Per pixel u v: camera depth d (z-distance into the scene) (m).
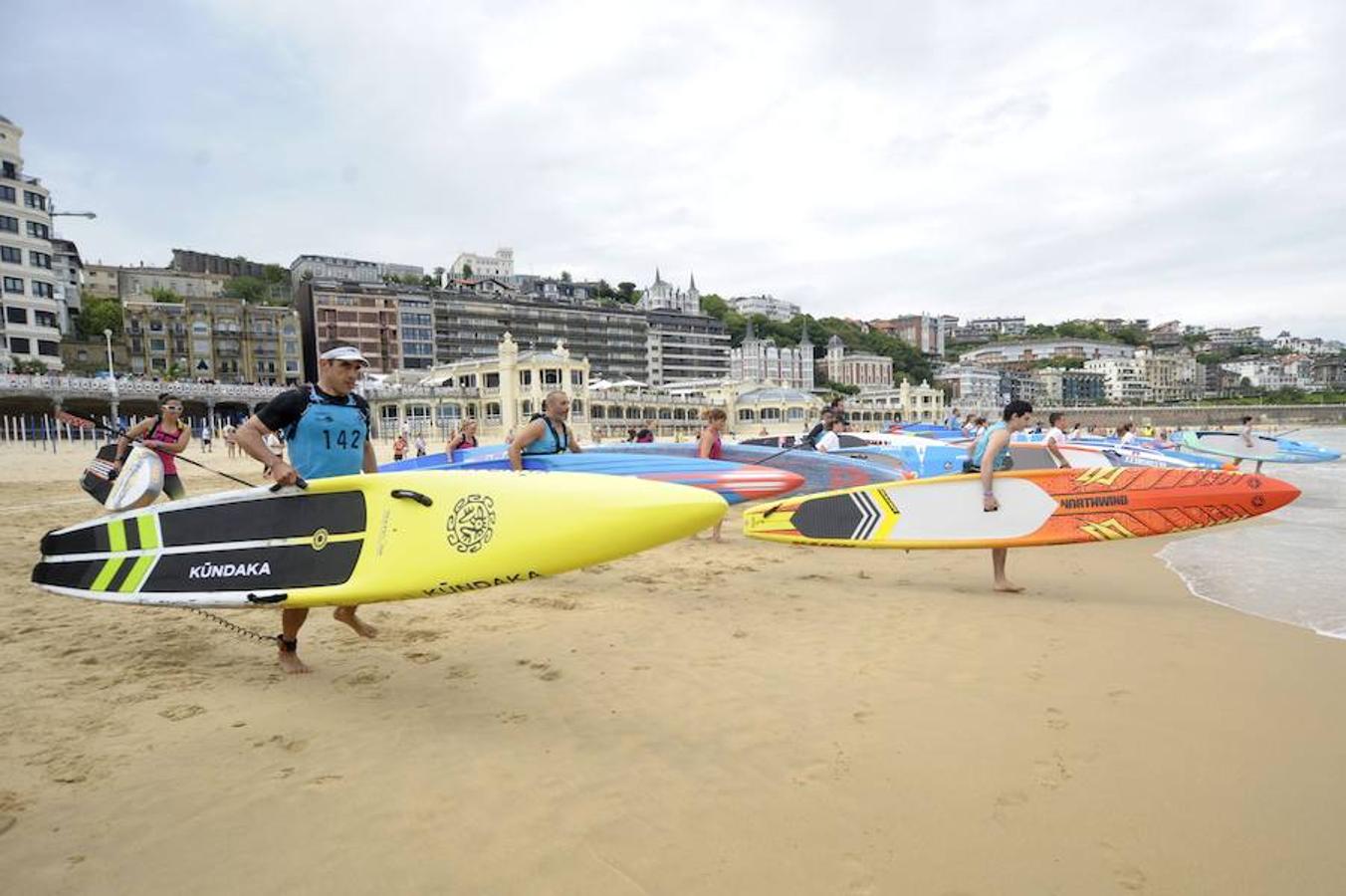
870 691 3.78
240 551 3.97
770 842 2.44
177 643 4.47
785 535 6.98
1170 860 2.34
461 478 3.84
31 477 19.22
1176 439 20.66
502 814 2.60
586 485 3.83
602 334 119.44
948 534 6.34
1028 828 2.52
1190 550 8.30
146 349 79.44
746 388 82.88
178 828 2.48
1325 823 2.55
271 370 85.88
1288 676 4.00
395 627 4.89
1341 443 48.50
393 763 2.96
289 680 3.87
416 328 100.81
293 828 2.49
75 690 3.68
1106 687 3.84
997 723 3.38
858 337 176.12
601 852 2.38
